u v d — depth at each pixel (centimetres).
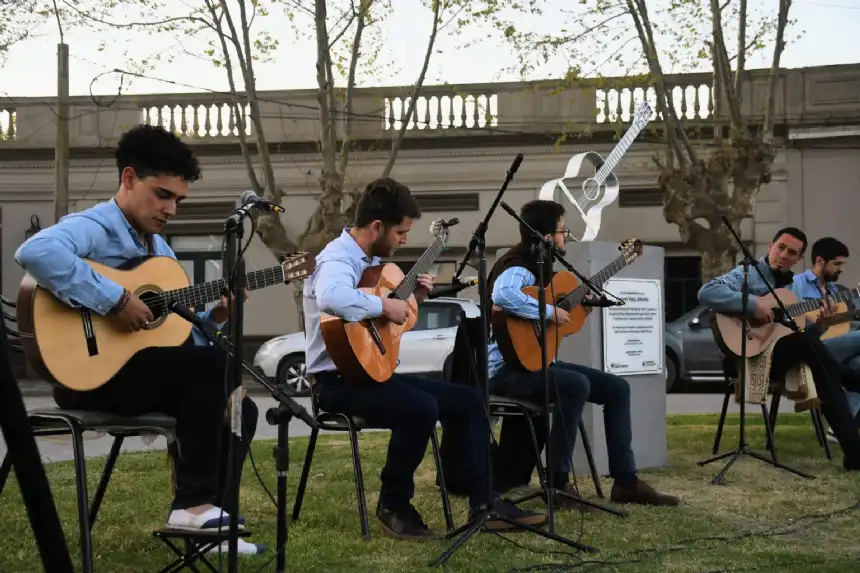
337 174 1691
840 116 1812
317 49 1678
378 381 417
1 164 1983
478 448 435
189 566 345
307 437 802
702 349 1382
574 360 594
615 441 507
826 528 445
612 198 643
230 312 316
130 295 347
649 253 620
